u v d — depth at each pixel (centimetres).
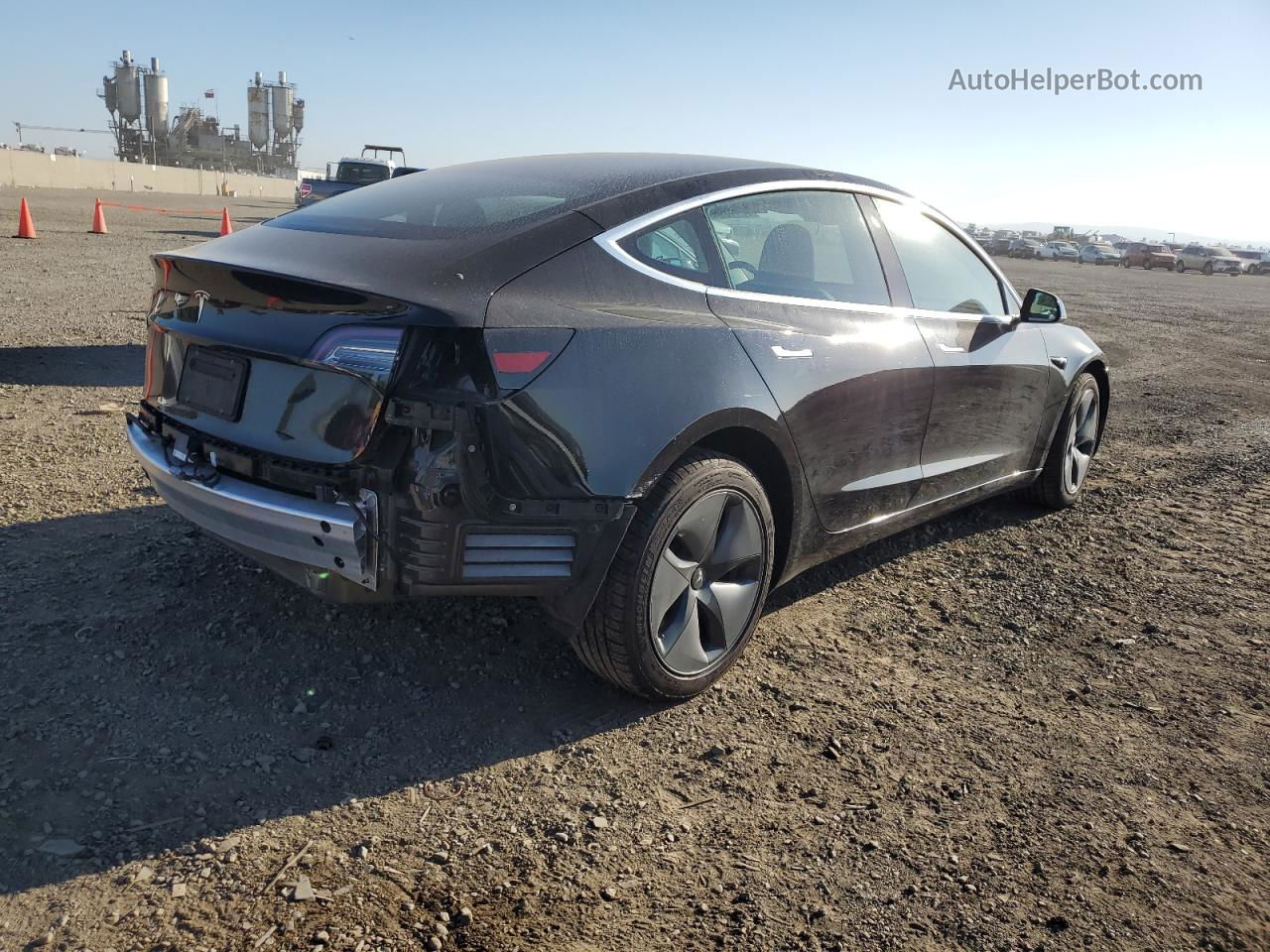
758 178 327
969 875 223
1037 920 209
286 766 245
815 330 319
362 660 297
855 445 335
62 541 362
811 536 329
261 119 10138
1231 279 4888
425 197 298
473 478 231
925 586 398
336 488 235
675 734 275
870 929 204
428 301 229
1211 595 401
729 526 290
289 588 336
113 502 407
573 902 206
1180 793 260
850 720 289
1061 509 511
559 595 257
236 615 316
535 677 299
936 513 403
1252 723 299
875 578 404
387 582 238
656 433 258
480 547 239
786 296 319
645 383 259
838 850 229
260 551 254
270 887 203
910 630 356
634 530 261
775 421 295
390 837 222
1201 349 1300
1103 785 262
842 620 360
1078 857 231
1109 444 679
